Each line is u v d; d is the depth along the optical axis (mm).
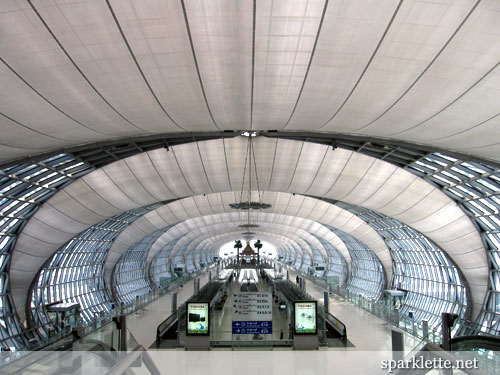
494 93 14773
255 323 17516
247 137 31281
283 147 32219
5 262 31312
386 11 12367
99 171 31203
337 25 13000
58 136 18844
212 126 21031
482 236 32562
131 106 16891
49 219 31828
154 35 13078
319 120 19859
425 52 13742
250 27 13141
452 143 20484
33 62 13227
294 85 16078
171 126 20500
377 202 36594
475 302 35688
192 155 32219
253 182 36031
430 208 33969
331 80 15672
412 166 31344
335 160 33219
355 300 30531
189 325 17547
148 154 31453
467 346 10648
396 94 16281
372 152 31328
